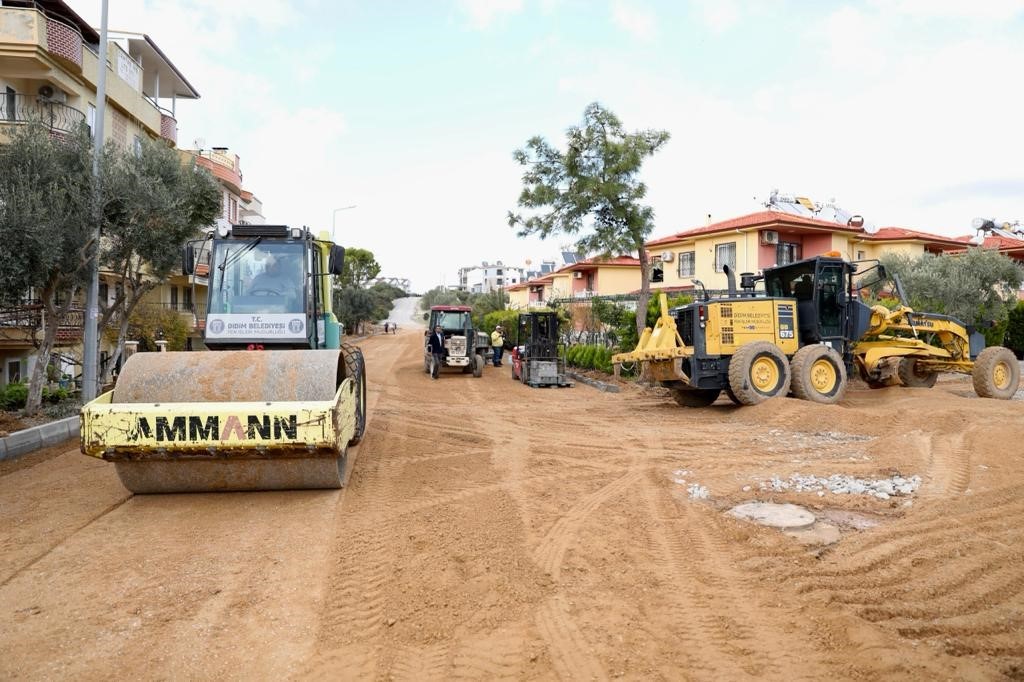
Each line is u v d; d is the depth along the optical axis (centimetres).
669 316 1377
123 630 407
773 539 553
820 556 517
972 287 2208
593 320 2295
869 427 1023
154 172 1245
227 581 480
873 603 432
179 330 2252
